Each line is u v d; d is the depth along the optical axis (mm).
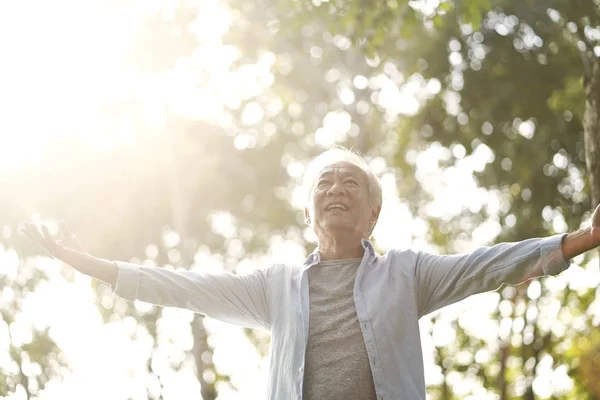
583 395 15062
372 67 15977
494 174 14266
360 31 8641
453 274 4062
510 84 13555
